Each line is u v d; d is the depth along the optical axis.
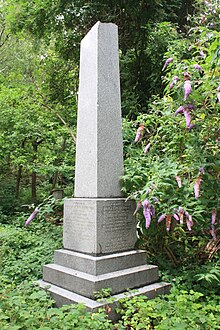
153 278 3.75
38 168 8.72
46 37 9.30
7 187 12.70
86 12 7.66
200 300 3.37
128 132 4.89
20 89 9.67
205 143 3.95
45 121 9.10
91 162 3.90
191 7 8.19
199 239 4.18
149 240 4.33
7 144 8.74
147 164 4.20
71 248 3.89
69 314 2.68
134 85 7.71
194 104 3.69
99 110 3.95
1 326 2.36
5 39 13.95
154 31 7.49
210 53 3.53
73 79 10.04
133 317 2.87
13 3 9.18
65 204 4.07
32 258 4.53
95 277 3.35
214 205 3.69
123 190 3.96
